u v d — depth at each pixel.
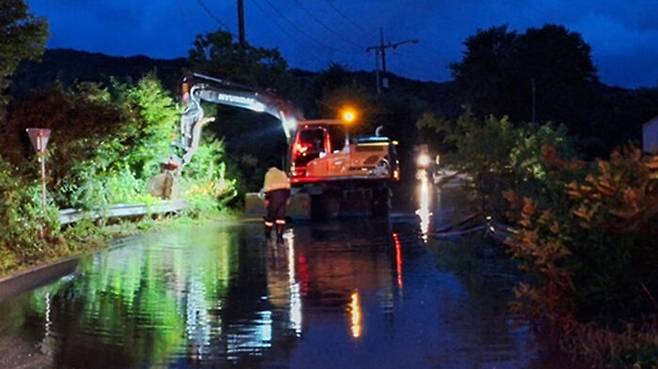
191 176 34.19
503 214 19.47
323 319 11.68
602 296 10.23
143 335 10.93
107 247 21.56
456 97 60.28
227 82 32.62
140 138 30.00
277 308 12.56
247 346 10.23
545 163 11.23
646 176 9.89
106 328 11.41
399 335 10.56
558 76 56.53
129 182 28.86
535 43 58.44
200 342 10.48
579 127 54.88
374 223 27.30
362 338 10.48
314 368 9.16
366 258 18.05
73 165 23.31
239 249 20.66
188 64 44.56
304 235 23.84
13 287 14.98
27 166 21.94
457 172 20.52
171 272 16.72
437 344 10.03
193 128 32.81
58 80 26.83
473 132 19.77
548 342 9.91
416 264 16.83
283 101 32.31
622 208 9.63
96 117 23.58
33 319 12.13
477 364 9.10
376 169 30.67
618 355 8.88
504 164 19.38
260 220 31.05
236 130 42.66
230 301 13.25
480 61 60.00
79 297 13.94
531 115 54.94
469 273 15.39
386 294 13.47
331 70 55.53
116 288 14.80
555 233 10.24
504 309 11.92
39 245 18.80
